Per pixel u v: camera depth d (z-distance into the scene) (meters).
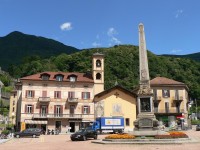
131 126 61.84
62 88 63.72
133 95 63.50
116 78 107.50
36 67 110.69
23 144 28.77
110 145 24.69
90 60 111.50
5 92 127.06
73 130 62.88
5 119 90.88
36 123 60.59
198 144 24.64
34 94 62.25
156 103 71.19
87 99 64.19
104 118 51.09
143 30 32.03
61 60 114.06
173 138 26.34
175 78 117.25
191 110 102.75
